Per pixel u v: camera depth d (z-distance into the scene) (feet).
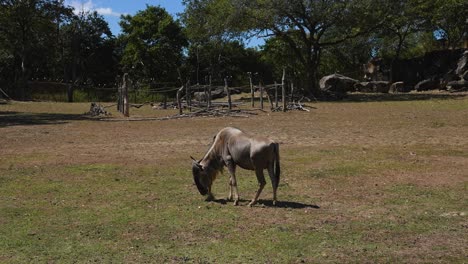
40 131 73.31
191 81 213.46
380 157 48.08
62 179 39.17
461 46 205.05
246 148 29.96
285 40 151.02
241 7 131.95
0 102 149.59
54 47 203.00
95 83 224.33
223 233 25.61
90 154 51.57
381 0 132.26
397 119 82.89
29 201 32.37
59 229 26.45
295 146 56.18
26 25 187.62
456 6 168.04
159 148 55.52
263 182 30.27
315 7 132.36
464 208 30.01
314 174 40.37
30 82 196.75
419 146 54.65
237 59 219.61
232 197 32.53
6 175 40.68
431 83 158.71
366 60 223.10
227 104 118.32
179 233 25.67
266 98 142.20
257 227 26.55
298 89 147.02
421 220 27.66
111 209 30.35
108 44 225.56
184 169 42.91
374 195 33.55
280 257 22.27
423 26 173.68
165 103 120.47
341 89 161.48
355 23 136.46
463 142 56.75
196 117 93.97
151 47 201.05
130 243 24.23
